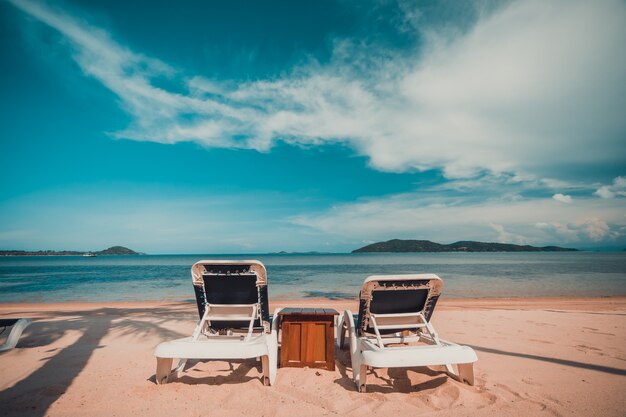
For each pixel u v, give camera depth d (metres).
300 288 20.66
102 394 3.24
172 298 16.50
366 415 2.77
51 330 6.48
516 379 3.62
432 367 4.06
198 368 4.11
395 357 3.03
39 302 15.20
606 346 5.11
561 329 6.45
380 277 3.46
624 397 3.13
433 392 3.28
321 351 4.11
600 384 3.47
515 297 15.56
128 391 3.30
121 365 4.21
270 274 34.81
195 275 3.76
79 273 39.84
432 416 2.73
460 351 3.15
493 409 2.86
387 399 3.10
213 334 4.17
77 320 7.77
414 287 3.64
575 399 3.08
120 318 8.20
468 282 23.70
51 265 68.69
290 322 4.15
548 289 19.05
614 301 13.35
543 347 5.05
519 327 6.64
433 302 3.83
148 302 14.40
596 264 55.38
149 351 4.92
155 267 57.84
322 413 2.82
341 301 13.77
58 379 3.69
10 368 4.09
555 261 72.25
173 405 2.98
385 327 3.76
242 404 3.00
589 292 17.53
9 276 34.59
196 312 9.81
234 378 3.75
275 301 13.73
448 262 69.88
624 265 51.12
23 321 5.25
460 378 3.51
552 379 3.62
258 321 4.15
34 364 4.25
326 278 29.16
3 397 3.19
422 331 4.16
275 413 2.83
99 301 15.44
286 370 3.95
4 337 5.91
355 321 4.21
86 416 2.77
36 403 3.03
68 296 17.53
